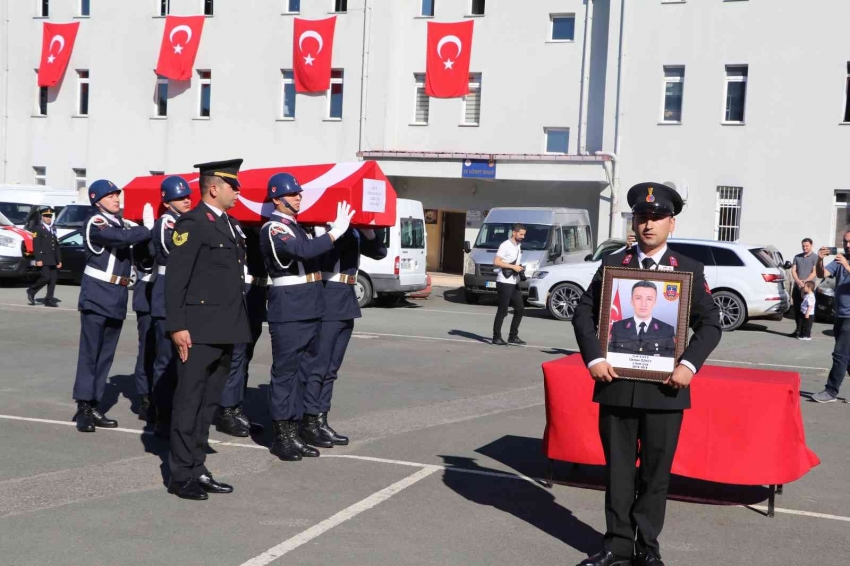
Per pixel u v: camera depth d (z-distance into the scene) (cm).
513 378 1183
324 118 3098
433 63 2955
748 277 1884
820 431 909
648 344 484
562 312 1989
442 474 703
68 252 2367
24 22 3497
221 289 626
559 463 746
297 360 737
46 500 610
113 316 809
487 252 2416
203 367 625
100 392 828
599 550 529
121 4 3347
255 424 841
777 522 611
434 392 1066
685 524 602
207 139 3247
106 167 3400
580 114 2875
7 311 1753
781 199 2594
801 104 2559
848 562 537
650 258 500
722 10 2625
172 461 629
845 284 1056
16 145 3538
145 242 824
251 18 3162
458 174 2883
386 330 1662
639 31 2716
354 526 572
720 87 2644
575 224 2600
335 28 3056
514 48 2942
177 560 504
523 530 577
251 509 602
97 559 503
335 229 697
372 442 804
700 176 2677
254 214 840
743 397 612
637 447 515
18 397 966
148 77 3331
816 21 2531
